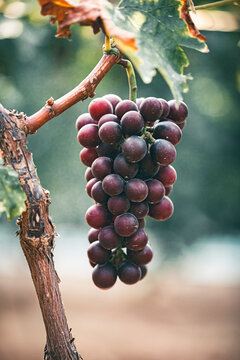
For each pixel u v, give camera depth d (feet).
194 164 34.47
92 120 5.71
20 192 4.65
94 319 37.50
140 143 5.03
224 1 6.41
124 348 29.81
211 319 38.45
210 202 36.50
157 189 5.41
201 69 24.66
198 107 32.42
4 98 23.30
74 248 72.23
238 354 28.84
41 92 23.61
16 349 27.81
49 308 5.00
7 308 38.88
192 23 4.93
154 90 27.43
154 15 4.91
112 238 5.41
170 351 29.30
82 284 53.93
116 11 4.71
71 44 16.67
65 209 36.81
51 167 33.19
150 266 41.37
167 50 4.81
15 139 4.85
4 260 52.19
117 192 5.27
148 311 41.04
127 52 4.12
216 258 65.26
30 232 4.91
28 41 14.74
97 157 5.75
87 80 5.21
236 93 29.09
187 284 53.16
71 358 5.03
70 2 4.47
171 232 36.50
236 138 33.42
